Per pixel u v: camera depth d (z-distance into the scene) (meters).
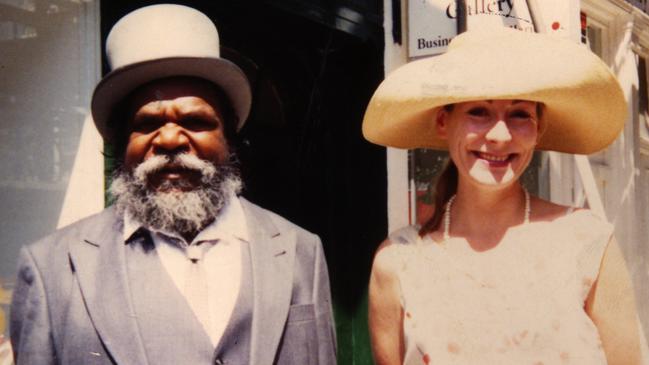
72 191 2.32
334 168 4.15
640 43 6.70
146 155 1.85
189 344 1.69
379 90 2.23
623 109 2.17
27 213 2.22
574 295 1.88
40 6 2.26
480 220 2.07
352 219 4.15
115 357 1.63
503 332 1.89
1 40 2.17
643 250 6.66
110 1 2.66
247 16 3.50
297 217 4.02
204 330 1.72
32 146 2.24
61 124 2.31
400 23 4.14
